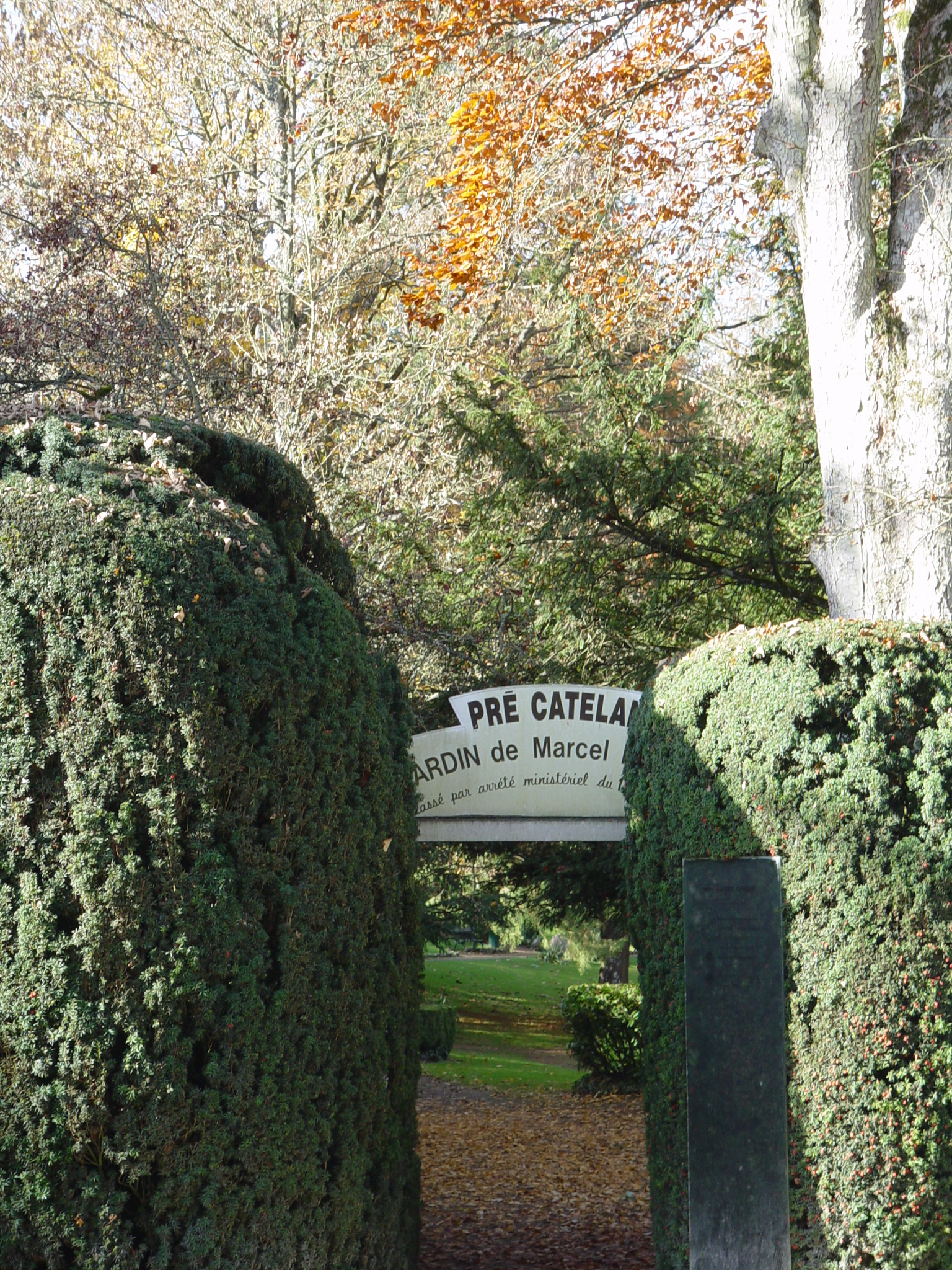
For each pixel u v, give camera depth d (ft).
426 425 43.65
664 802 17.75
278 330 50.03
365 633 21.06
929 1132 15.57
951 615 23.53
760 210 40.04
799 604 34.63
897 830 16.06
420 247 55.36
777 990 16.39
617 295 41.11
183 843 13.93
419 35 38.83
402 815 19.20
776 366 36.86
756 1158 16.16
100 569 13.83
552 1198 28.27
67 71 57.72
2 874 13.66
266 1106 14.43
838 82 24.99
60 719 13.69
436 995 82.28
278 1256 14.53
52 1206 13.34
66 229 38.81
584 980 94.43
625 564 35.68
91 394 32.04
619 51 39.81
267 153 54.44
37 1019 13.32
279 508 18.13
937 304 24.18
